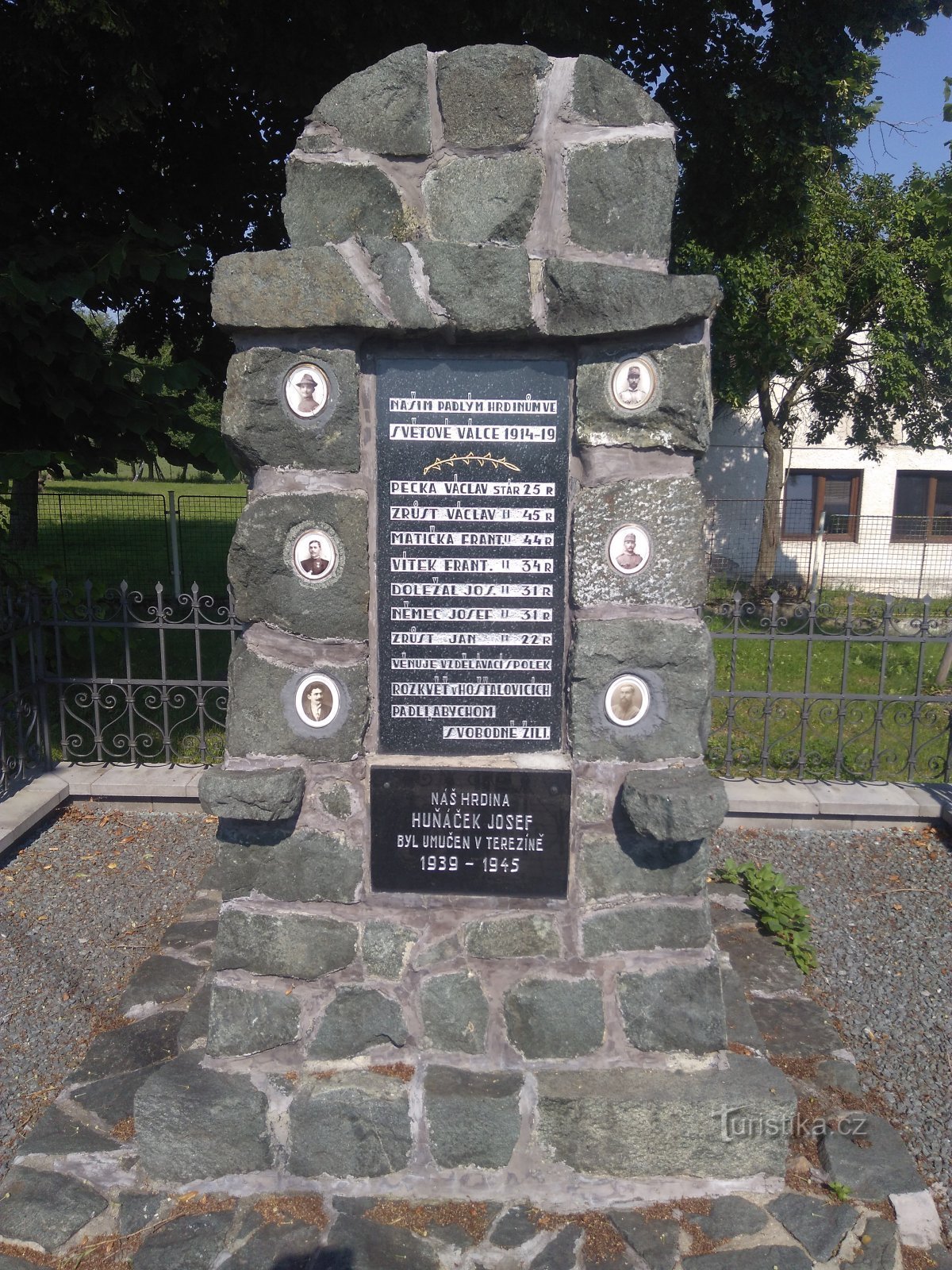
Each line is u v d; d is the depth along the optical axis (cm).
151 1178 256
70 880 449
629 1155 254
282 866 265
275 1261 231
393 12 621
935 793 525
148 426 610
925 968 379
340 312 240
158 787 525
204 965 354
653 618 260
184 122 736
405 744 271
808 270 1210
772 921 386
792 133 770
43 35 568
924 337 1243
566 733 269
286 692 262
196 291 646
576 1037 265
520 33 673
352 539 256
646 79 820
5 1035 330
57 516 1198
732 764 575
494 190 246
